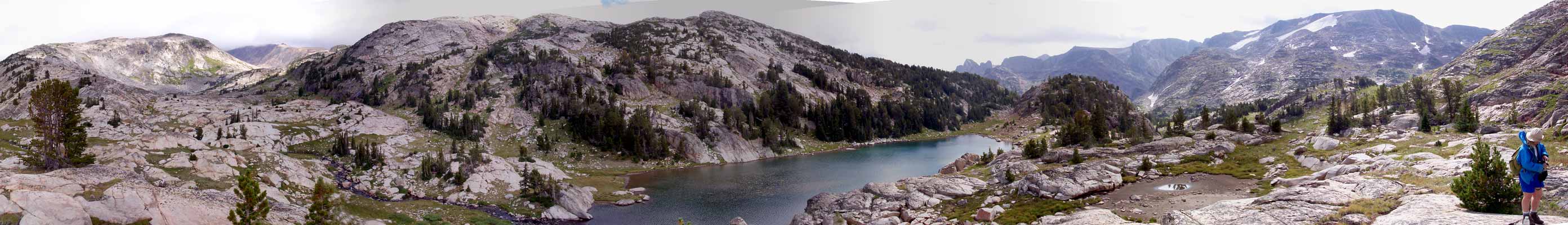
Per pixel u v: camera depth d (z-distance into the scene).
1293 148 90.94
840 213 70.75
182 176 79.50
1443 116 132.50
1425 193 40.78
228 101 198.38
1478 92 189.88
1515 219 21.62
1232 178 74.50
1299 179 66.69
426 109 180.75
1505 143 68.38
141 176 72.94
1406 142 80.12
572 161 147.88
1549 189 31.75
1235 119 118.94
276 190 82.69
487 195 93.19
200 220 54.25
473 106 196.00
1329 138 87.88
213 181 79.94
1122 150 102.19
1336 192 42.50
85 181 58.34
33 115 69.44
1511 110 143.00
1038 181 71.19
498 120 183.50
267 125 144.75
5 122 137.25
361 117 167.12
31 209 42.31
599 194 104.12
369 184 100.62
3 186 49.72
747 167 147.00
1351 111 195.50
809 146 196.62
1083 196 66.62
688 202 97.69
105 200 49.34
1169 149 98.44
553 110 189.50
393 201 90.81
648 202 97.56
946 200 73.00
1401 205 34.88
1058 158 100.81
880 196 76.00
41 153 70.44
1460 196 28.88
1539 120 131.12
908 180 84.19
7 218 40.75
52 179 55.03
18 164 73.12
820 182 118.75
